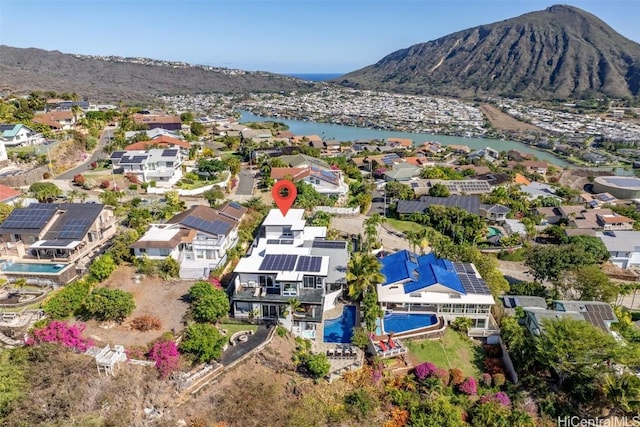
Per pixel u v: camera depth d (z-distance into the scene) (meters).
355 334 44.53
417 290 51.47
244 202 83.56
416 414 37.94
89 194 81.12
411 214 89.19
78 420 31.16
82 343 38.22
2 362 34.81
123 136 119.62
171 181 90.00
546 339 43.41
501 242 80.06
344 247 58.56
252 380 38.22
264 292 48.09
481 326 51.06
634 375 39.56
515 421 38.16
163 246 53.94
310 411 36.41
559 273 61.84
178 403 34.69
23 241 53.66
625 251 76.75
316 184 96.62
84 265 52.97
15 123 109.56
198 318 44.00
